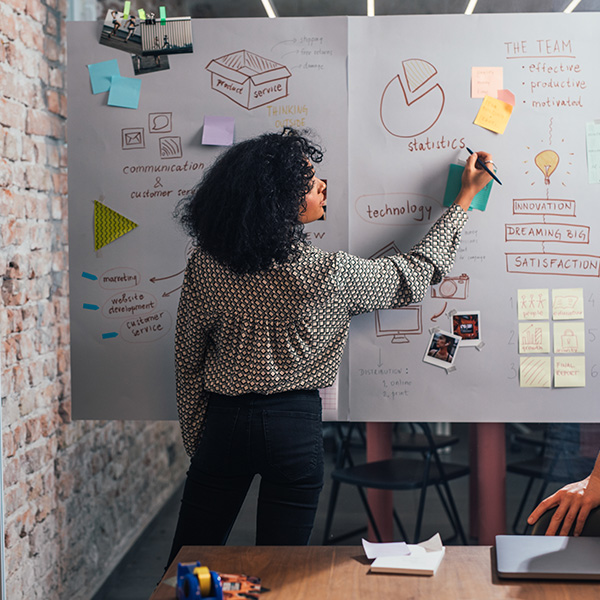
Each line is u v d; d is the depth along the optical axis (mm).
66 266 2338
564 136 2064
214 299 1705
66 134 2199
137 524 2746
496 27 2061
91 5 2330
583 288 2086
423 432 2322
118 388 2156
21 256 1995
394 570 1076
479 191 2068
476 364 2111
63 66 2307
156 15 2283
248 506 2398
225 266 1671
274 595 1001
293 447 1723
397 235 2088
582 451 2312
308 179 1671
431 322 2113
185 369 1843
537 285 2090
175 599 1010
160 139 2105
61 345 2283
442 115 2074
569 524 1268
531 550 1116
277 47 2084
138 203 2119
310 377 1726
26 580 1988
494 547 1178
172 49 2090
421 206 2082
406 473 2326
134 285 2133
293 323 1675
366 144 2084
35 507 2057
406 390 2127
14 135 1948
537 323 2094
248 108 2092
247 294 1673
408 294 1829
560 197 2074
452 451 2314
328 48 2080
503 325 2102
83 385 2162
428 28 2066
